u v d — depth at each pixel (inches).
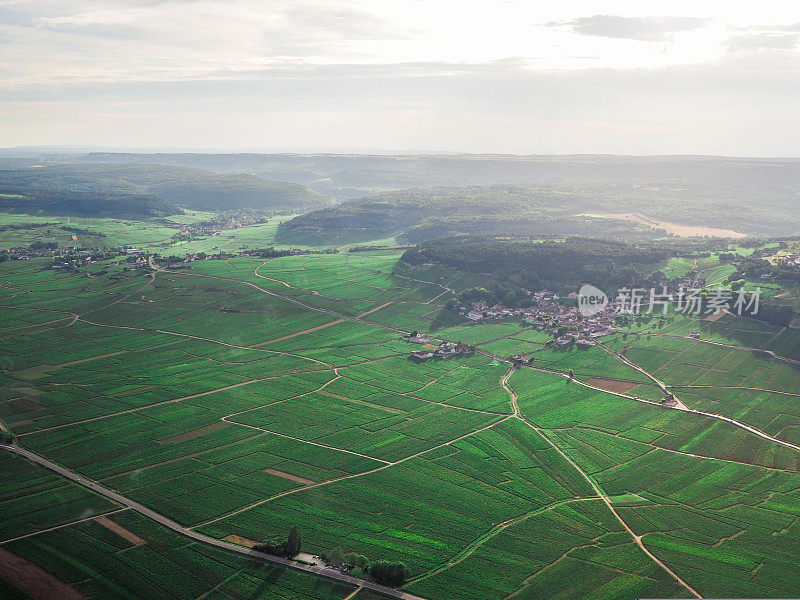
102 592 6127.0
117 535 7062.0
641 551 6879.9
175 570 6456.7
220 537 7047.2
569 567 6614.2
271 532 7150.6
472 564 6643.7
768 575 6466.5
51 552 6727.4
